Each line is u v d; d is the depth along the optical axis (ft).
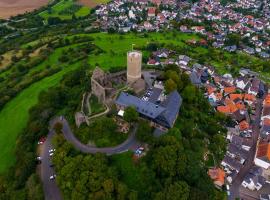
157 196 459.32
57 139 554.87
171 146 503.20
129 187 489.26
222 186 554.46
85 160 495.00
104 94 611.88
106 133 563.48
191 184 498.69
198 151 565.94
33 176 507.71
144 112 586.45
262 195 543.39
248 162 623.77
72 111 649.20
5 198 507.30
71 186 477.77
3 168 591.37
